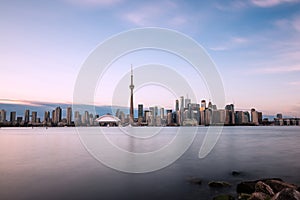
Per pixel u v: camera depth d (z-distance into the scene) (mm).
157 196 12547
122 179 16281
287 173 18766
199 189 13820
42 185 14641
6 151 33125
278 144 46531
